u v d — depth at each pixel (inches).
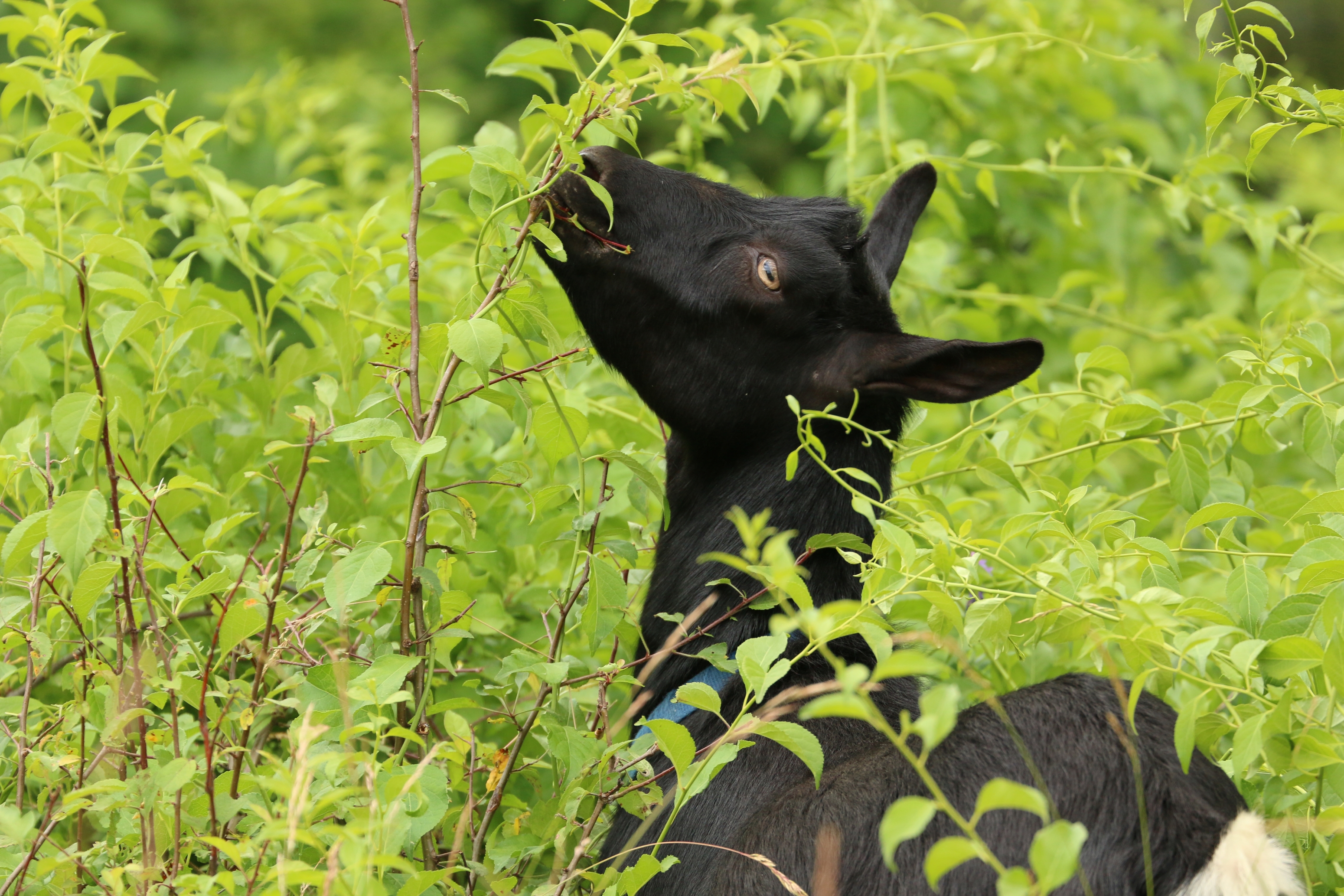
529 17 753.0
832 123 443.5
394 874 177.5
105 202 273.4
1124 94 514.9
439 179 253.8
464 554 255.3
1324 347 241.4
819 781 155.9
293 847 140.3
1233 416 256.4
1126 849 159.2
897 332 225.8
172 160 293.0
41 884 179.2
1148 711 173.8
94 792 168.1
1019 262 478.3
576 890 195.3
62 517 168.6
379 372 220.1
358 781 173.8
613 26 737.0
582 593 231.5
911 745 176.6
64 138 271.7
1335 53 738.2
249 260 290.0
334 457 262.4
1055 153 401.1
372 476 284.5
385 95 633.6
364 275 278.7
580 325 264.7
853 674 119.6
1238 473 268.5
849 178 390.0
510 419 263.1
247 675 223.8
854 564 217.8
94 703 188.5
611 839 205.5
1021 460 302.0
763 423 230.2
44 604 195.6
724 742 167.3
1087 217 477.4
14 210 232.2
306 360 281.4
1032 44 434.9
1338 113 237.1
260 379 277.4
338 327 274.8
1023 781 165.0
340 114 620.1
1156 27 500.7
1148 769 163.9
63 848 182.4
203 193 325.1
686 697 167.3
